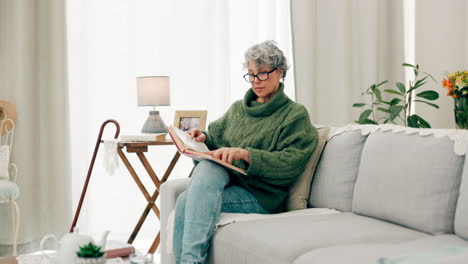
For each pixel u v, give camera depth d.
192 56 3.44
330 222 1.75
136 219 3.39
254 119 2.19
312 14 3.60
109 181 3.34
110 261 1.29
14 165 2.90
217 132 2.32
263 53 2.14
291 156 1.99
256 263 1.54
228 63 3.50
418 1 3.61
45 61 3.14
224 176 1.93
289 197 2.10
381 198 1.78
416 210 1.64
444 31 3.52
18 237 3.11
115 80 3.33
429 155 1.66
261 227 1.71
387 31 3.84
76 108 3.25
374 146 1.88
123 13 3.32
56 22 3.12
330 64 3.69
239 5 3.55
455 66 3.49
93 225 3.32
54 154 3.15
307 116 2.12
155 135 2.74
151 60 3.37
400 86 3.19
